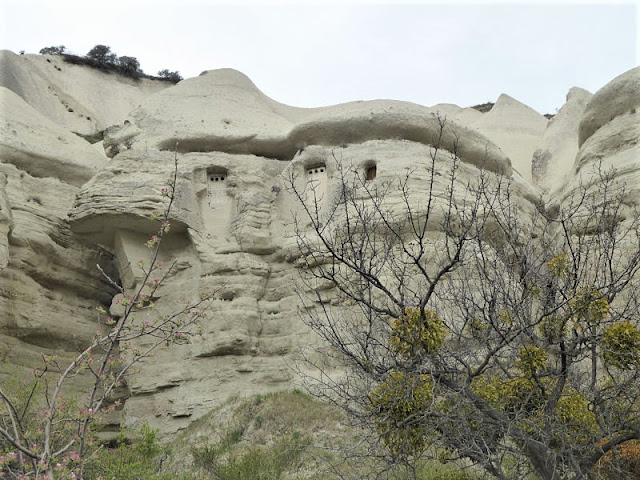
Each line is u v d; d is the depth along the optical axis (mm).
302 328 22344
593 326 12781
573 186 24391
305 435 18875
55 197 26469
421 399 12195
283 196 25094
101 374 11531
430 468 15164
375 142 24812
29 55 52219
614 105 25391
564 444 11820
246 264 23453
